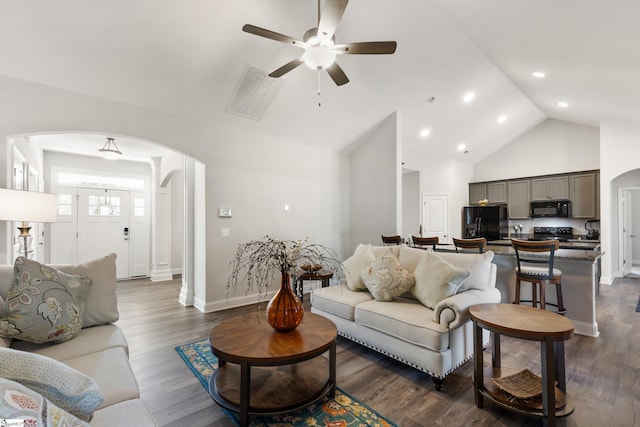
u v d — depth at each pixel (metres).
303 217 5.05
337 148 5.42
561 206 6.50
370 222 5.36
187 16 2.70
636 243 7.68
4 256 2.73
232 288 4.23
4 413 0.69
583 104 5.02
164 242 6.44
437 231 7.37
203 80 3.41
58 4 2.34
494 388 1.98
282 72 2.66
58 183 5.81
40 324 1.75
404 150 6.45
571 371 2.40
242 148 4.36
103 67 2.93
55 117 2.98
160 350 2.81
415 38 3.58
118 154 5.23
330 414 1.90
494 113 5.87
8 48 2.54
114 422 1.16
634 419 1.83
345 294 3.10
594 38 2.74
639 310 3.98
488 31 3.32
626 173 6.15
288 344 1.87
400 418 1.86
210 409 1.96
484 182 7.68
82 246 6.05
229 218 4.23
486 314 1.98
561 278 3.33
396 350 2.40
